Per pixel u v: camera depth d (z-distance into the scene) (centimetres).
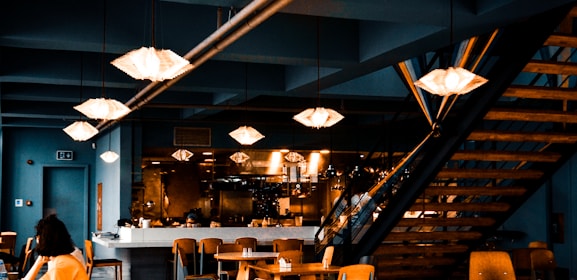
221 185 1780
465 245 1078
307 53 898
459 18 705
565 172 1320
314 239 1294
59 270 447
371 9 681
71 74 1091
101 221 1848
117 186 1642
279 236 1358
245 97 1282
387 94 1261
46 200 1927
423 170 943
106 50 857
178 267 1058
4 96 1294
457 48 907
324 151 1764
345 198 1577
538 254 873
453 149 896
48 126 1825
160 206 1741
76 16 812
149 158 1708
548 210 1350
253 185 1791
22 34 792
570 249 1302
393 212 993
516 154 923
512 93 838
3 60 1055
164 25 845
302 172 1797
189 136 1683
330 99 1562
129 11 831
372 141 1773
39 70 1074
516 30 805
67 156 1922
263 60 915
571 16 805
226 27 668
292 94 1227
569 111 882
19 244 1870
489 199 1130
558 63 824
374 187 1145
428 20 717
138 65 572
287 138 1741
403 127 1666
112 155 1484
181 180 1773
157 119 1600
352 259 1069
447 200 1339
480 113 850
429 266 1127
